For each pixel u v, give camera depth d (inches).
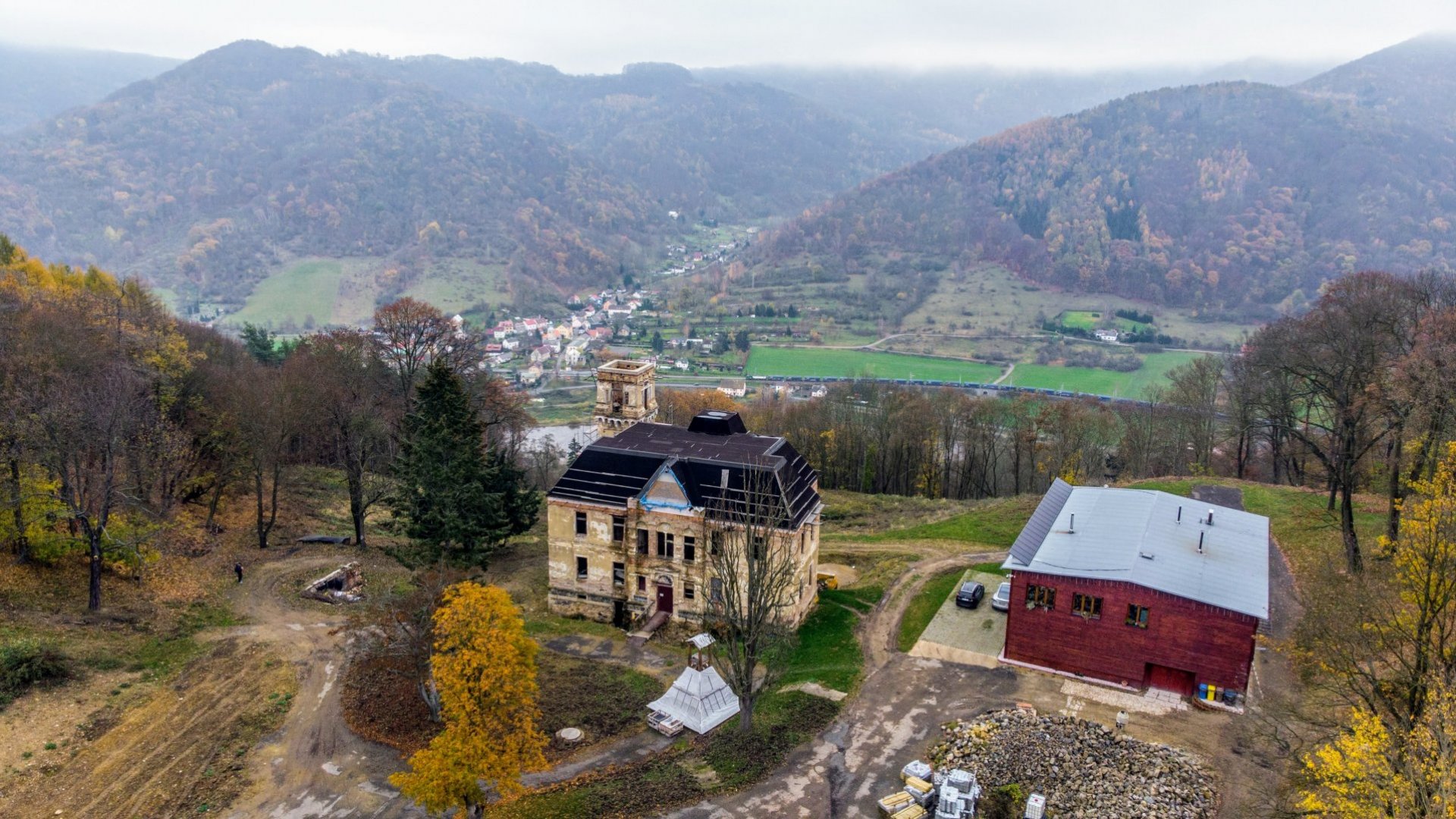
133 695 2501.2
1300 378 3838.6
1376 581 2103.8
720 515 2790.4
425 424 3319.4
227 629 2965.1
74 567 3078.2
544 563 3752.5
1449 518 1839.3
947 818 1975.9
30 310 3491.6
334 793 2198.6
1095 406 6382.9
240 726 2433.6
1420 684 1768.0
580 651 2933.1
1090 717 2413.9
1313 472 4835.1
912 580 3417.8
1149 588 2492.6
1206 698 2468.0
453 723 2073.1
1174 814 1963.6
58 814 2046.0
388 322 4825.3
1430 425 2615.7
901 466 5797.2
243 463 3752.5
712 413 3533.5
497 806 2142.0
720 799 2138.3
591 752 2372.0
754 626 2402.8
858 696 2568.9
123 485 3139.8
